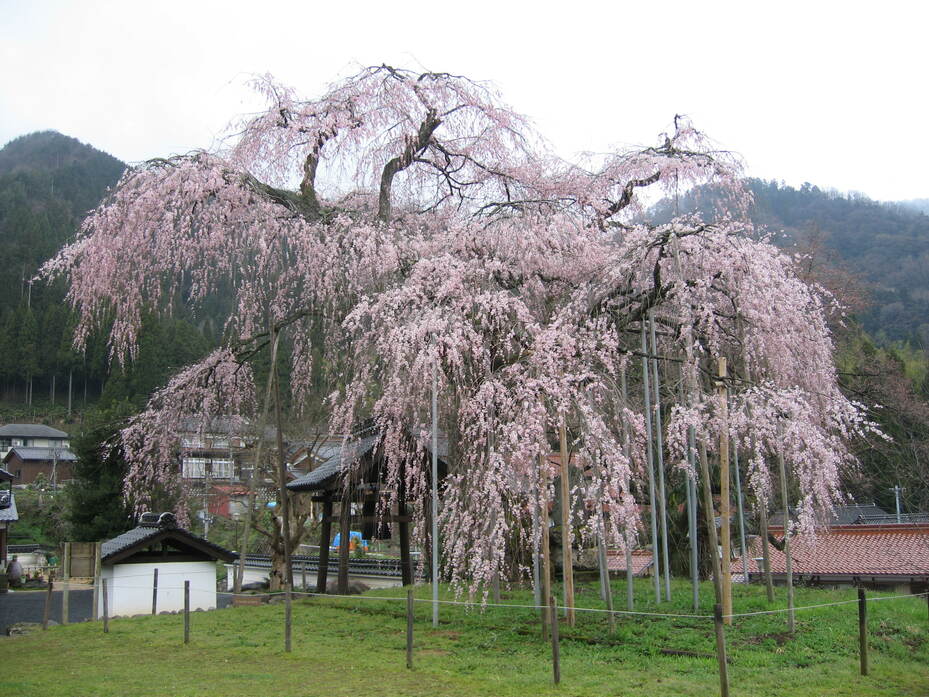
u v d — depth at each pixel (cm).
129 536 1342
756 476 832
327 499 1264
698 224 931
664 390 1057
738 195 1095
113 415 2245
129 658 809
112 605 1268
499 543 787
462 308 905
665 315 1011
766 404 840
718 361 888
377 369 962
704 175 1080
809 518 791
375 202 1249
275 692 639
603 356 862
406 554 1291
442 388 898
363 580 1675
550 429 845
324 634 899
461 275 919
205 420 1305
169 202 1047
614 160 1166
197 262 1116
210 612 1110
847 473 1226
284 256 1159
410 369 859
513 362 897
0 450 4256
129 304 1069
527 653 756
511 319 933
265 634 912
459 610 974
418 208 1266
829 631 824
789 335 916
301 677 694
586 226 1079
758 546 1405
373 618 981
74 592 2209
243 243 1128
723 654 603
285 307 1245
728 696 598
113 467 2123
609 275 950
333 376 1132
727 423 845
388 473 1039
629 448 852
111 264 1023
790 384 928
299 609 1091
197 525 2331
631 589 912
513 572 1079
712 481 1244
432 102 1172
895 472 1839
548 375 812
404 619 957
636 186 1171
